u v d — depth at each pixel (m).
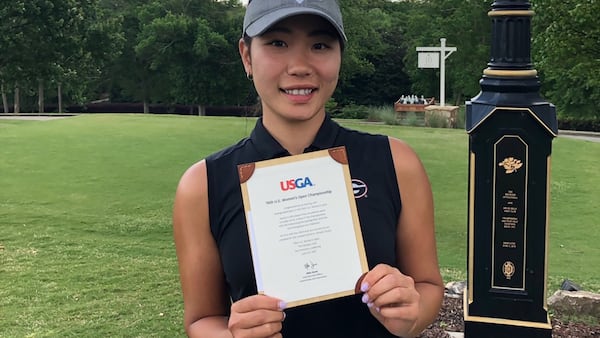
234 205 1.72
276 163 1.67
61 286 5.65
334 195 1.67
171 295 5.43
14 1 22.94
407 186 1.77
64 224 8.03
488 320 3.84
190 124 18.23
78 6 26.17
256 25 1.66
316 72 1.67
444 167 12.26
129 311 5.05
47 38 24.48
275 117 1.75
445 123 21.47
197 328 1.74
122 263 6.38
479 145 3.74
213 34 39.47
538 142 3.66
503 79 3.65
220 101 42.09
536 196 3.71
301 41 1.67
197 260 1.76
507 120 3.66
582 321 4.48
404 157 1.79
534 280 3.77
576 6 8.19
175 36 39.78
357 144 1.78
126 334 4.59
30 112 44.56
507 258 3.79
